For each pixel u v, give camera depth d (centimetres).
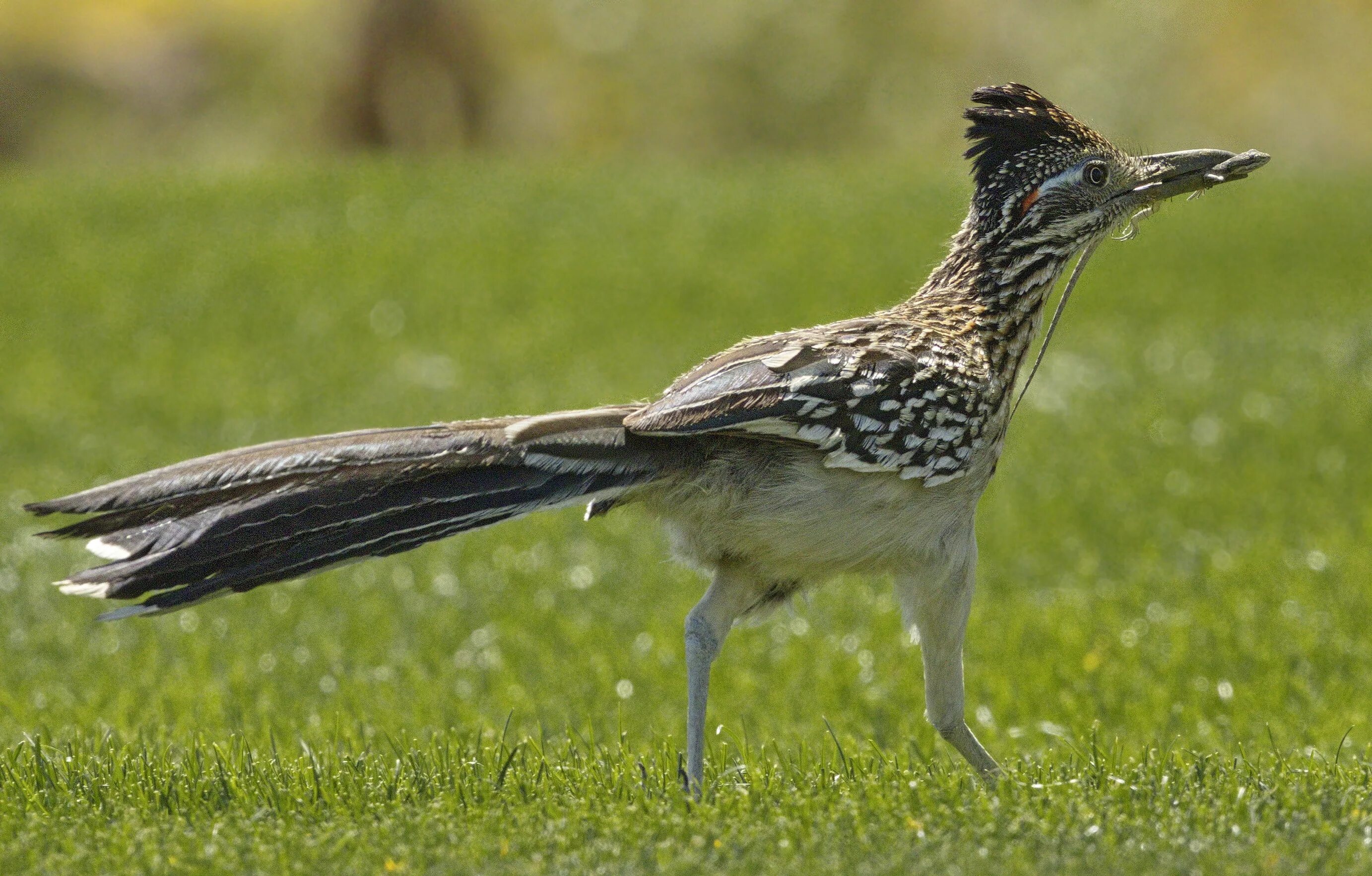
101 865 638
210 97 5844
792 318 2573
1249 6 5469
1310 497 1548
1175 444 1788
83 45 5878
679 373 2214
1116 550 1419
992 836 654
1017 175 808
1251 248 2958
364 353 2450
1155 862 615
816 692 1043
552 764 811
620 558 1429
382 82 5469
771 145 5953
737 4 5878
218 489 659
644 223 3231
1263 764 800
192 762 801
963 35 5800
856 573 765
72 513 642
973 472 755
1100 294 2694
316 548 660
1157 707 974
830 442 712
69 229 3234
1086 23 5578
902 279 2792
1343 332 2352
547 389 2138
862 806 695
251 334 2583
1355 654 1062
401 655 1148
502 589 1330
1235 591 1218
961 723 783
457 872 621
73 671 1115
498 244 3100
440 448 682
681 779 752
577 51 5841
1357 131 5422
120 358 2444
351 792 750
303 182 3631
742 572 757
